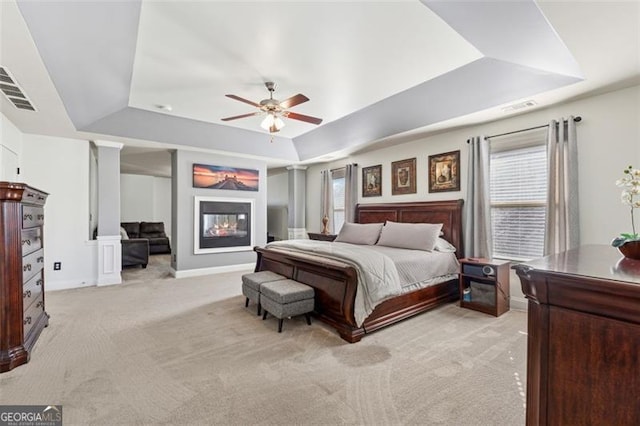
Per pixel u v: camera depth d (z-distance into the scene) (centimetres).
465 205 423
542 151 355
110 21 218
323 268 302
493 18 213
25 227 246
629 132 291
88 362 233
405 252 370
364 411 176
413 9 220
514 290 370
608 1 167
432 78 338
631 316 70
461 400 186
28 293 252
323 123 508
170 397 189
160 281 518
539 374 85
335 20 233
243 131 543
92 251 492
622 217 296
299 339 276
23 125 405
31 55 225
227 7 216
